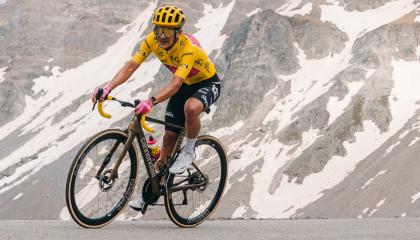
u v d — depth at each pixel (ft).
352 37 541.75
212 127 463.42
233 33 559.79
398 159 362.33
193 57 21.06
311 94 467.52
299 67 506.48
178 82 20.54
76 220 18.80
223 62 528.22
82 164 18.88
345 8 593.01
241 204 359.87
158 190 21.13
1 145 591.78
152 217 333.62
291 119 444.55
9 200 439.63
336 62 506.89
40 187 451.53
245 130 451.53
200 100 21.27
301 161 395.34
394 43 488.85
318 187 364.58
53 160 501.97
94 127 555.28
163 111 467.93
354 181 356.59
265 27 535.60
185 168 21.34
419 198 317.01
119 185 20.12
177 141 21.81
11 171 498.69
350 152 394.73
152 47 21.54
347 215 320.29
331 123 426.92
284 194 366.84
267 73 495.82
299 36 535.60
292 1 646.74
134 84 622.54
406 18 539.29
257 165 403.54
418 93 442.09
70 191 18.52
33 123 627.46
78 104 633.20
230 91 484.33
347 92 453.17
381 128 410.72
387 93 442.50
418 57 479.82
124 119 547.90
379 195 331.16
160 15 20.29
